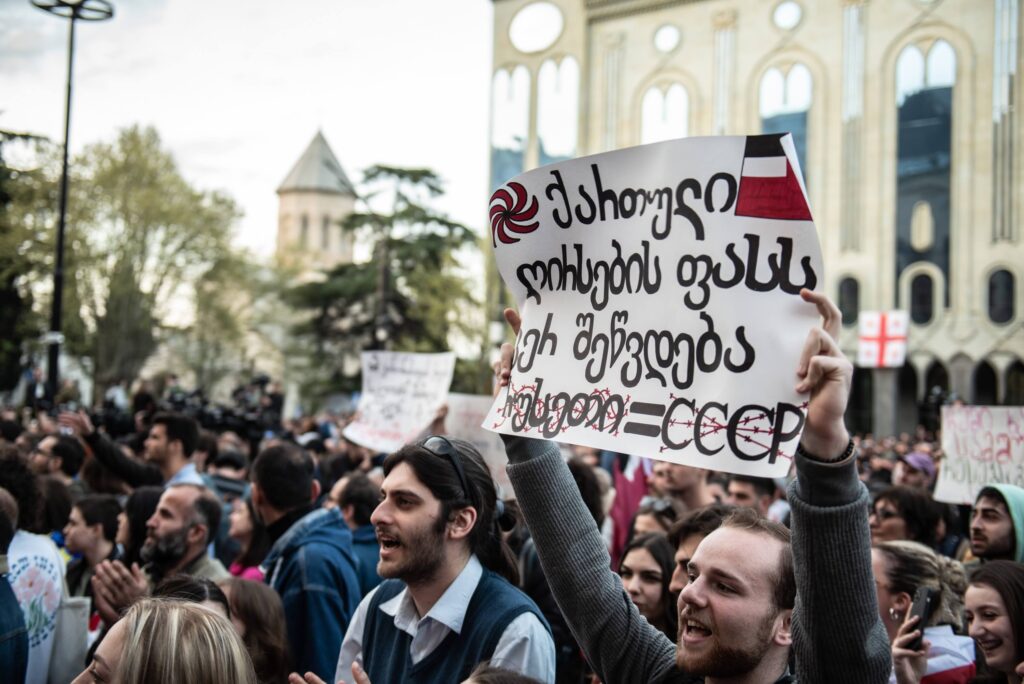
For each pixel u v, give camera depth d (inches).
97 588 157.6
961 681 140.7
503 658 117.0
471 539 125.3
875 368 1638.8
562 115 1990.7
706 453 86.7
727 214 89.4
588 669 179.3
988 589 139.3
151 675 93.0
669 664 103.1
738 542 89.8
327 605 165.5
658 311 93.7
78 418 277.0
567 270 103.7
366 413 316.8
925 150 1662.2
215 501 195.3
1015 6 1608.0
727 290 88.7
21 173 1637.6
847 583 79.8
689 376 90.0
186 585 142.0
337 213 4626.0
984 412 261.4
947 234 1638.8
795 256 85.6
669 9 1899.6
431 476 121.4
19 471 169.0
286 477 194.9
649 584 166.6
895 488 214.2
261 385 1093.8
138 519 205.3
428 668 121.0
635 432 92.5
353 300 2305.6
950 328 1624.0
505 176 2030.0
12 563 159.3
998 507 184.1
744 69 1819.6
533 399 103.6
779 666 89.8
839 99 1736.0
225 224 1860.2
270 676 147.3
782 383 84.3
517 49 2038.6
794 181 85.7
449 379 300.7
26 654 141.2
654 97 1905.8
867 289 1689.2
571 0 1999.3
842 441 80.1
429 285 1689.2
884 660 82.0
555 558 109.6
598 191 100.5
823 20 1756.9
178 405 770.2
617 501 307.0
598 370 98.3
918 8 1678.2
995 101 1615.4
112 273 1715.1
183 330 1948.8
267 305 2349.9
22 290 1685.5
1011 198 1596.9
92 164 1692.9
